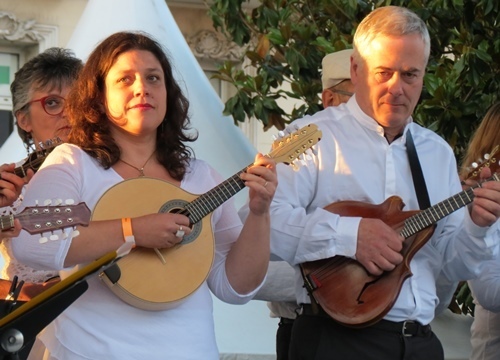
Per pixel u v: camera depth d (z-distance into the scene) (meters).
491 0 11.45
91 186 6.57
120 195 6.54
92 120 6.72
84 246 6.29
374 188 7.43
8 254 7.41
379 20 7.30
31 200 6.42
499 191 7.09
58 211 5.96
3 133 17.22
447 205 7.20
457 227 7.59
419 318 7.24
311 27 12.23
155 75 6.77
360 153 7.46
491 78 11.62
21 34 16.98
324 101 9.27
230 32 13.16
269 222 6.80
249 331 9.31
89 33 10.48
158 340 6.42
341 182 7.43
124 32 6.89
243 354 9.05
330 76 9.12
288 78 12.62
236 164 10.35
